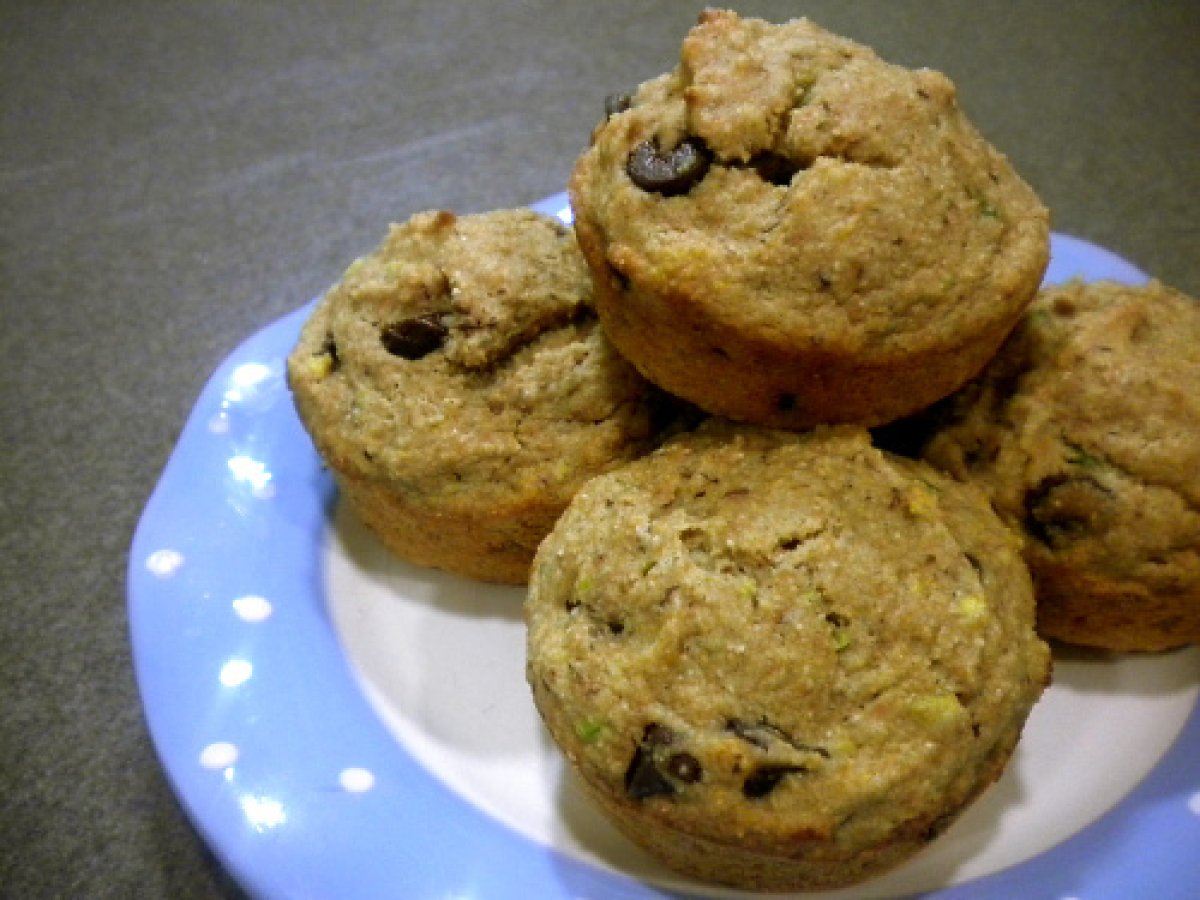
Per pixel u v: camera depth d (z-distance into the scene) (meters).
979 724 0.15
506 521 0.19
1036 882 0.16
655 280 0.17
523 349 0.20
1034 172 0.33
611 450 0.19
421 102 0.37
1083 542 0.18
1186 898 0.16
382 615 0.20
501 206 0.33
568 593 0.17
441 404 0.19
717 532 0.16
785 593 0.16
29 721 0.21
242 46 0.40
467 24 0.40
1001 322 0.17
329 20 0.41
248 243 0.32
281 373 0.23
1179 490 0.18
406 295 0.20
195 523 0.21
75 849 0.20
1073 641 0.19
